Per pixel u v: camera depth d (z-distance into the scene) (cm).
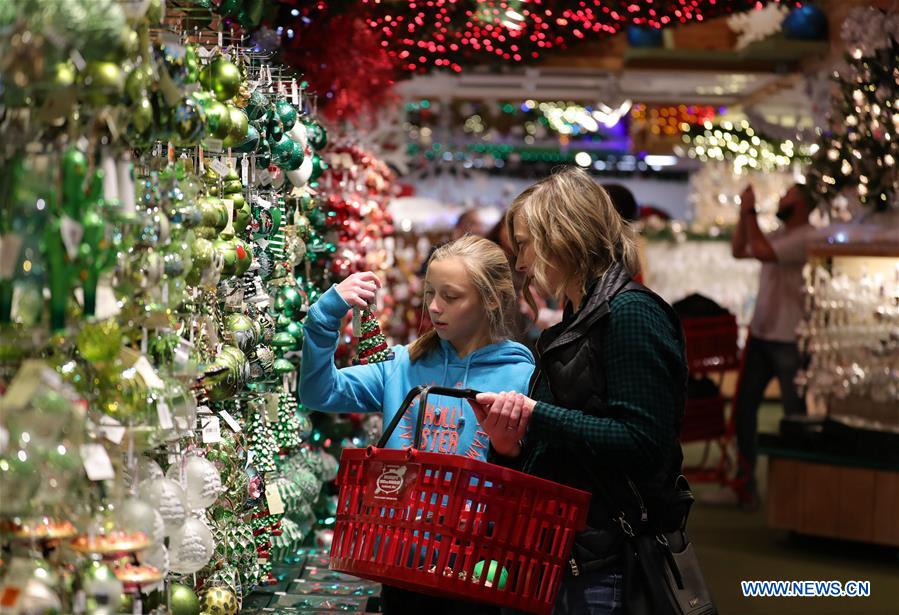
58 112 168
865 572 577
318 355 282
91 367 197
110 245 179
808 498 635
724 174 1521
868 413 655
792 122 1155
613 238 250
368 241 557
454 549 225
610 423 231
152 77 195
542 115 1797
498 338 282
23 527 175
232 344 289
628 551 238
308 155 383
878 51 656
